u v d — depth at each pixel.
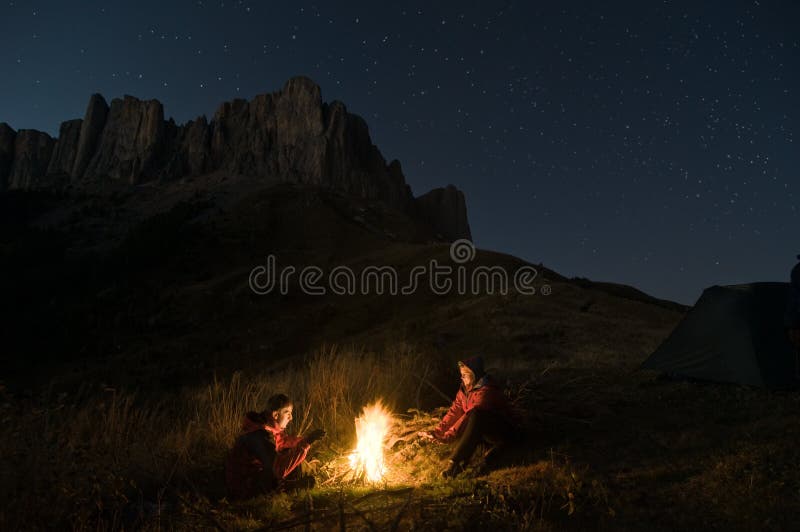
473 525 3.84
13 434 4.51
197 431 6.39
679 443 5.20
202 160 151.00
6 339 58.00
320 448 6.00
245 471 4.79
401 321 40.75
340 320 51.06
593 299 27.94
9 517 3.85
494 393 5.38
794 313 4.88
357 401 7.30
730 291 8.30
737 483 4.11
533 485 4.43
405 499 4.39
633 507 3.94
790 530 3.42
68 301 71.75
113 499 4.56
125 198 135.88
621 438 5.55
